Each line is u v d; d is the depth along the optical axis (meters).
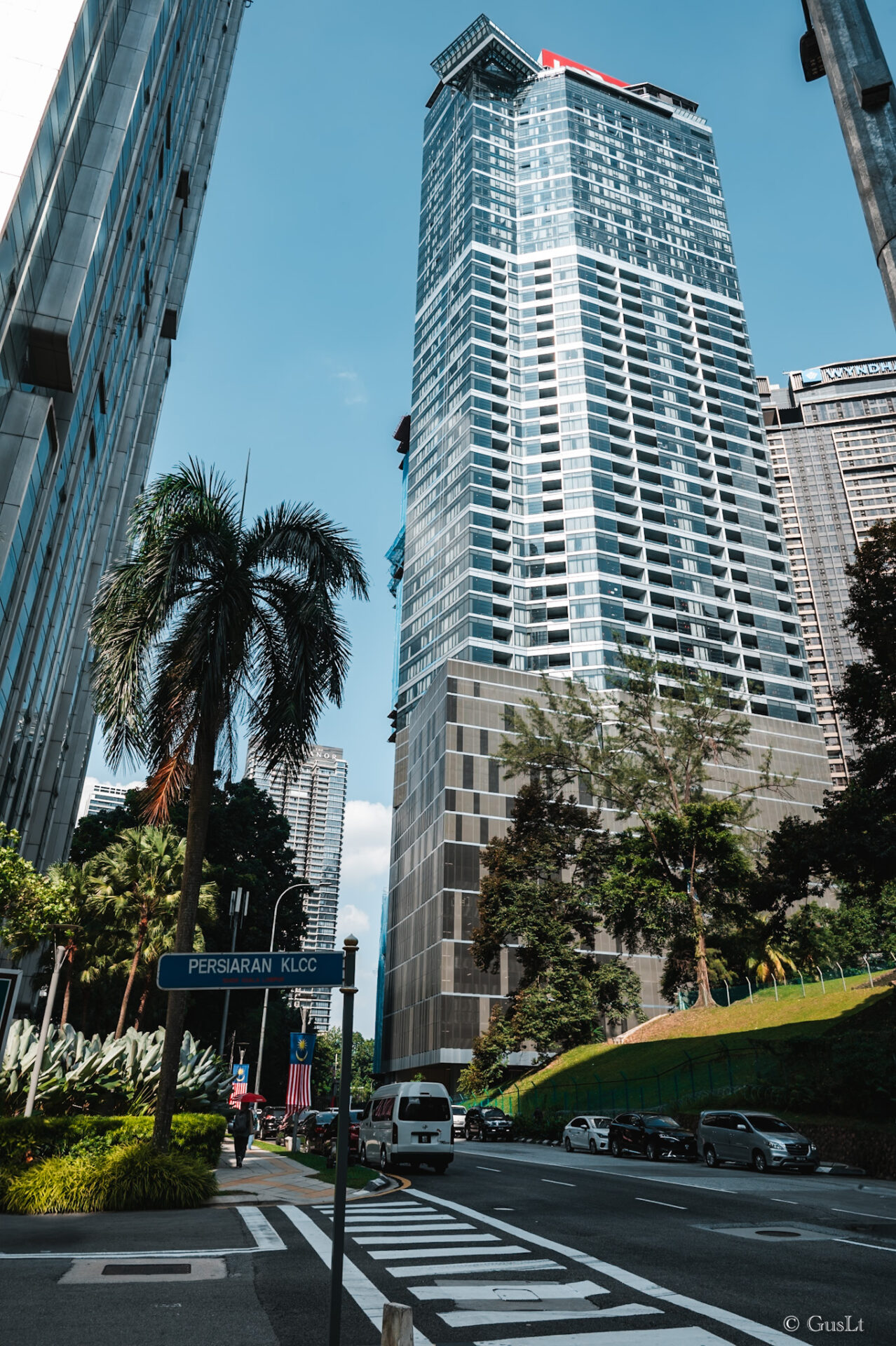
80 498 42.28
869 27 3.58
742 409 130.75
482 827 80.88
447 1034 72.69
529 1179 20.78
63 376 32.81
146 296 54.72
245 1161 26.14
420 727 96.06
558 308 125.44
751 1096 32.12
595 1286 8.68
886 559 31.73
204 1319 7.07
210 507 17.06
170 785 16.12
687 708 53.09
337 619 17.98
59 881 27.75
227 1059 62.56
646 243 137.62
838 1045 28.28
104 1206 13.79
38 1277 8.51
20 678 35.09
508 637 102.31
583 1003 53.88
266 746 17.20
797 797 97.81
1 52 28.33
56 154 30.34
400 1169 23.33
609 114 146.25
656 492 115.50
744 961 52.22
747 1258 10.32
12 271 27.69
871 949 59.38
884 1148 23.30
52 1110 19.12
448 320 129.75
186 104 61.44
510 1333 6.83
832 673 183.62
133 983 40.06
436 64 150.75
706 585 112.88
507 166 138.75
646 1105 40.06
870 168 3.38
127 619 16.25
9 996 14.97
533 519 110.31
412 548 123.12
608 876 53.09
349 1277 8.93
